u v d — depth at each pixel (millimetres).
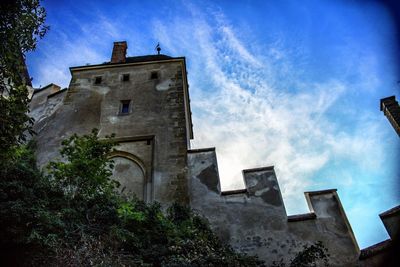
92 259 8281
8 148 8461
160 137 16344
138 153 15711
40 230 8297
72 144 16109
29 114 19859
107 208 10305
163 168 14984
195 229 11445
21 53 8797
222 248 10945
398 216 11438
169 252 9672
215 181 14055
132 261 8914
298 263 10914
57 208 9656
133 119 17328
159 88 18875
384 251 11141
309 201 12836
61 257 8102
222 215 12852
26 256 8133
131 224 10508
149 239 10195
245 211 12883
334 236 11859
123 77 19891
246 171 14039
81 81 19750
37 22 9039
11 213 8164
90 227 9438
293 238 11953
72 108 18141
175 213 12445
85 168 10516
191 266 9039
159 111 17641
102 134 16719
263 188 13469
